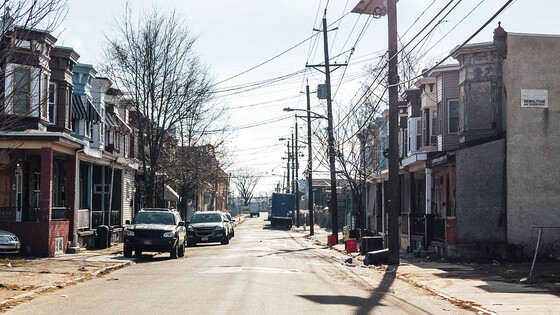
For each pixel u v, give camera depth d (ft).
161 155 140.36
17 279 54.70
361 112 123.03
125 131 136.36
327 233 188.75
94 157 102.89
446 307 43.96
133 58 113.60
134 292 48.08
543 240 81.20
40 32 47.19
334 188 131.85
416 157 95.96
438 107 98.07
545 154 82.17
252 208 468.34
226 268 70.28
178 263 79.05
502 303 45.06
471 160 83.20
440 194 106.63
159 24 114.32
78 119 102.89
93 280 57.93
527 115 82.43
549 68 82.89
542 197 81.76
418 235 101.55
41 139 79.56
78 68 102.99
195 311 38.17
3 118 44.57
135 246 85.61
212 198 307.58
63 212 90.22
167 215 91.86
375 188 140.05
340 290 52.08
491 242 82.02
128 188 139.64
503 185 82.58
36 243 80.23
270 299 44.19
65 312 37.78
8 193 83.82
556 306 43.47
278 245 125.59
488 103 85.46
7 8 39.81
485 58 85.97
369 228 151.12
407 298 48.62
